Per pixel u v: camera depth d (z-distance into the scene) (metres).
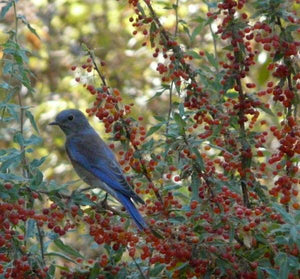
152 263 10.52
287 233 9.88
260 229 10.20
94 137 14.23
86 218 10.57
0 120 11.55
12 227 10.29
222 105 11.27
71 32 24.81
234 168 11.11
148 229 10.38
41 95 23.38
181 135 10.40
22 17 11.91
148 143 10.98
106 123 10.98
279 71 11.02
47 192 10.20
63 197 10.42
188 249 10.30
